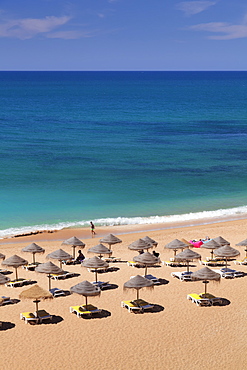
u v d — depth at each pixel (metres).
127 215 36.66
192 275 20.52
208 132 84.25
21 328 17.86
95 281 22.59
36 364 15.36
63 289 21.98
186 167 54.75
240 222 35.22
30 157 58.47
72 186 44.91
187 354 16.08
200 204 40.28
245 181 48.62
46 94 186.38
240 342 16.95
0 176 48.03
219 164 56.75
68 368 15.17
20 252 27.67
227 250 24.31
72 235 31.70
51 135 77.12
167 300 20.67
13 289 22.05
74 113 114.31
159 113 116.69
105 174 50.22
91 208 38.16
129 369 15.15
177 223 35.09
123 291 21.73
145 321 18.53
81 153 61.94
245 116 111.31
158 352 16.19
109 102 147.88
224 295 21.31
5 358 15.69
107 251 24.67
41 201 39.69
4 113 111.38
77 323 18.34
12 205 38.31
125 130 85.06
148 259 22.97
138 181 47.53
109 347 16.48
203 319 18.73
